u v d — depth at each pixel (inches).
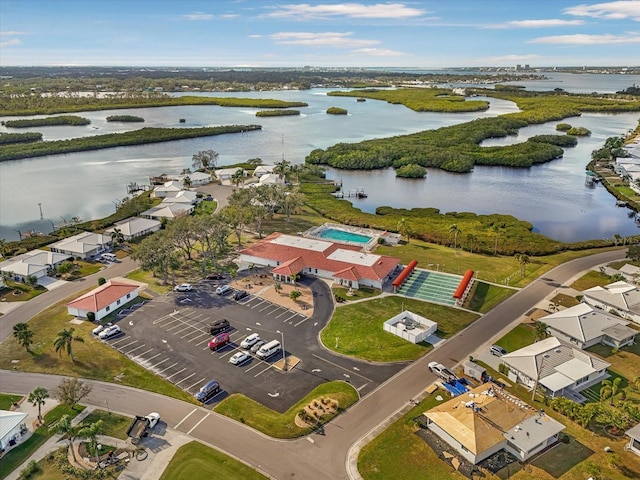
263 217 6525.6
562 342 3683.6
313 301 4379.9
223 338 3656.5
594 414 2795.3
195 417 2888.8
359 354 3538.4
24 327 3464.6
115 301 4222.4
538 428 2674.7
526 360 3267.7
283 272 4763.8
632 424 2832.2
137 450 2610.7
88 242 5570.9
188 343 3690.9
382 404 2994.6
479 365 3410.4
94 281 4845.0
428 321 3890.3
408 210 7357.3
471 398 2881.4
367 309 4222.4
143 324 3978.8
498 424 2679.6
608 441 2716.5
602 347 3688.5
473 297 4448.8
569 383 3085.6
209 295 4505.4
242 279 4845.0
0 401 3034.0
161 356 3523.6
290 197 6924.2
